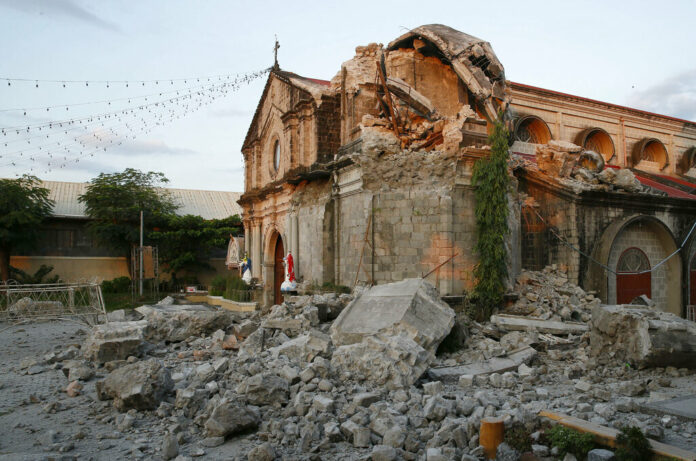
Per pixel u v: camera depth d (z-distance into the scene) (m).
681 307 26.20
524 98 34.03
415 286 15.77
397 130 22.59
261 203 35.66
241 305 31.81
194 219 48.41
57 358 16.09
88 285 21.12
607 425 9.26
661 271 26.44
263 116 35.69
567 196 24.05
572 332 17.34
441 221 20.11
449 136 20.70
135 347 15.48
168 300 28.19
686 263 26.73
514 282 22.00
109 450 9.06
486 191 20.14
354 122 25.17
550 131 34.44
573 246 23.73
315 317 17.12
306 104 28.19
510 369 13.86
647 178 35.38
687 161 40.97
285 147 30.12
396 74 25.38
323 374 11.82
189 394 10.78
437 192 20.39
